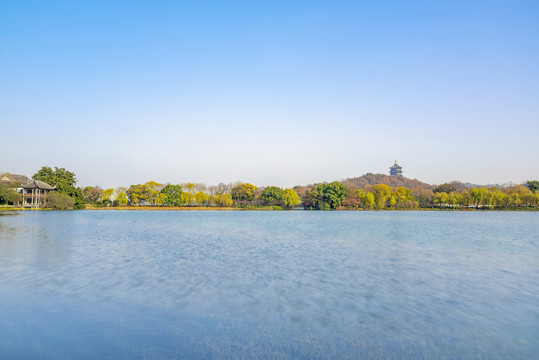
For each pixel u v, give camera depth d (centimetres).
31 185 13375
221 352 1308
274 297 1947
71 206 13888
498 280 2381
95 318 1616
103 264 2798
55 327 1515
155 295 1961
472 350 1338
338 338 1430
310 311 1731
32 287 2102
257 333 1471
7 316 1633
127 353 1295
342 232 5650
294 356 1282
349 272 2572
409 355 1297
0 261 2917
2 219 8069
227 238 4694
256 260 3023
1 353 1284
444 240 4625
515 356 1293
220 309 1745
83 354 1284
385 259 3130
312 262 2948
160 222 7794
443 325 1570
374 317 1659
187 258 3098
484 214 13600
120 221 7981
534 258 3259
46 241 4200
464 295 2020
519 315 1700
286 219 9381
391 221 8788
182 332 1475
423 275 2508
